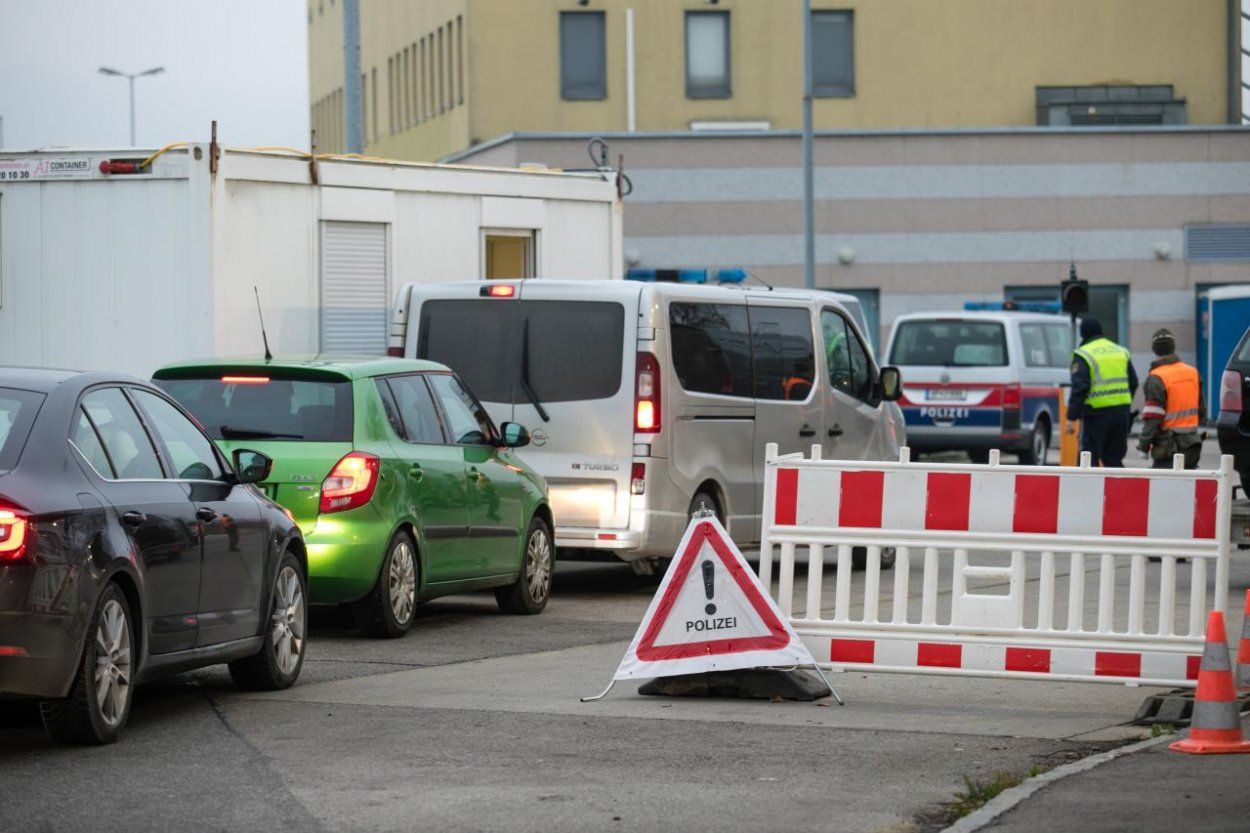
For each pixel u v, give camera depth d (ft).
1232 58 249.34
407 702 47.83
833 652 49.08
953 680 52.80
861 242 214.69
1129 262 217.36
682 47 242.99
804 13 163.22
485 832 33.81
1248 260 218.18
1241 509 74.54
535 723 44.78
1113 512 47.50
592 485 71.87
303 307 84.38
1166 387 94.17
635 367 71.72
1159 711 45.96
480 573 64.69
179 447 46.16
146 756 40.63
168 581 43.37
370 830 33.91
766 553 49.55
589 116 242.17
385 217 87.40
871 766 39.70
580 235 97.30
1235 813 34.55
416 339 74.38
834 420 83.20
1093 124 248.32
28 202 83.05
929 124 247.29
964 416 133.80
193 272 81.25
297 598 50.83
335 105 334.85
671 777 38.52
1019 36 247.70
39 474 39.93
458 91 250.57
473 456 64.90
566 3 241.35
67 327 82.84
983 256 215.92
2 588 38.19
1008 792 36.40
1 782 37.86
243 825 34.22
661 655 48.34
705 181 212.43
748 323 77.82
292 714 45.98
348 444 58.44
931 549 48.62
